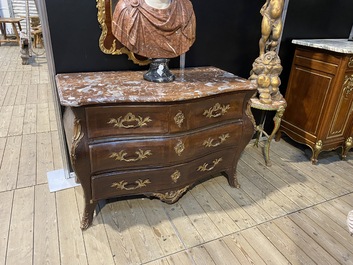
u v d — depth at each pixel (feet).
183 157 4.79
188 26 4.80
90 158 4.20
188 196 5.84
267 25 5.72
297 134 7.50
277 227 5.12
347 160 7.50
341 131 7.06
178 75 5.34
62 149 5.71
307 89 6.97
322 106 6.64
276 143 8.27
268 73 6.05
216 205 5.61
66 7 4.66
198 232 4.92
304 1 6.83
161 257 4.41
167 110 4.27
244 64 6.93
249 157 7.41
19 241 4.50
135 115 4.21
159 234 4.83
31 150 7.26
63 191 5.71
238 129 5.32
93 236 4.70
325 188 6.29
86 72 5.20
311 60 6.72
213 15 5.98
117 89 4.28
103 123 4.12
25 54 16.01
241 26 6.40
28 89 12.14
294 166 7.09
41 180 6.04
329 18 7.40
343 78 6.20
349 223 2.50
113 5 4.87
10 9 21.12
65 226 4.86
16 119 9.15
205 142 4.97
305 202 5.81
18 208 5.20
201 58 6.31
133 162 4.54
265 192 6.06
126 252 4.45
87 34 4.97
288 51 7.35
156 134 4.45
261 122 7.63
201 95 4.32
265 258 4.48
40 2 4.45
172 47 4.70
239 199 5.81
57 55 4.93
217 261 4.39
